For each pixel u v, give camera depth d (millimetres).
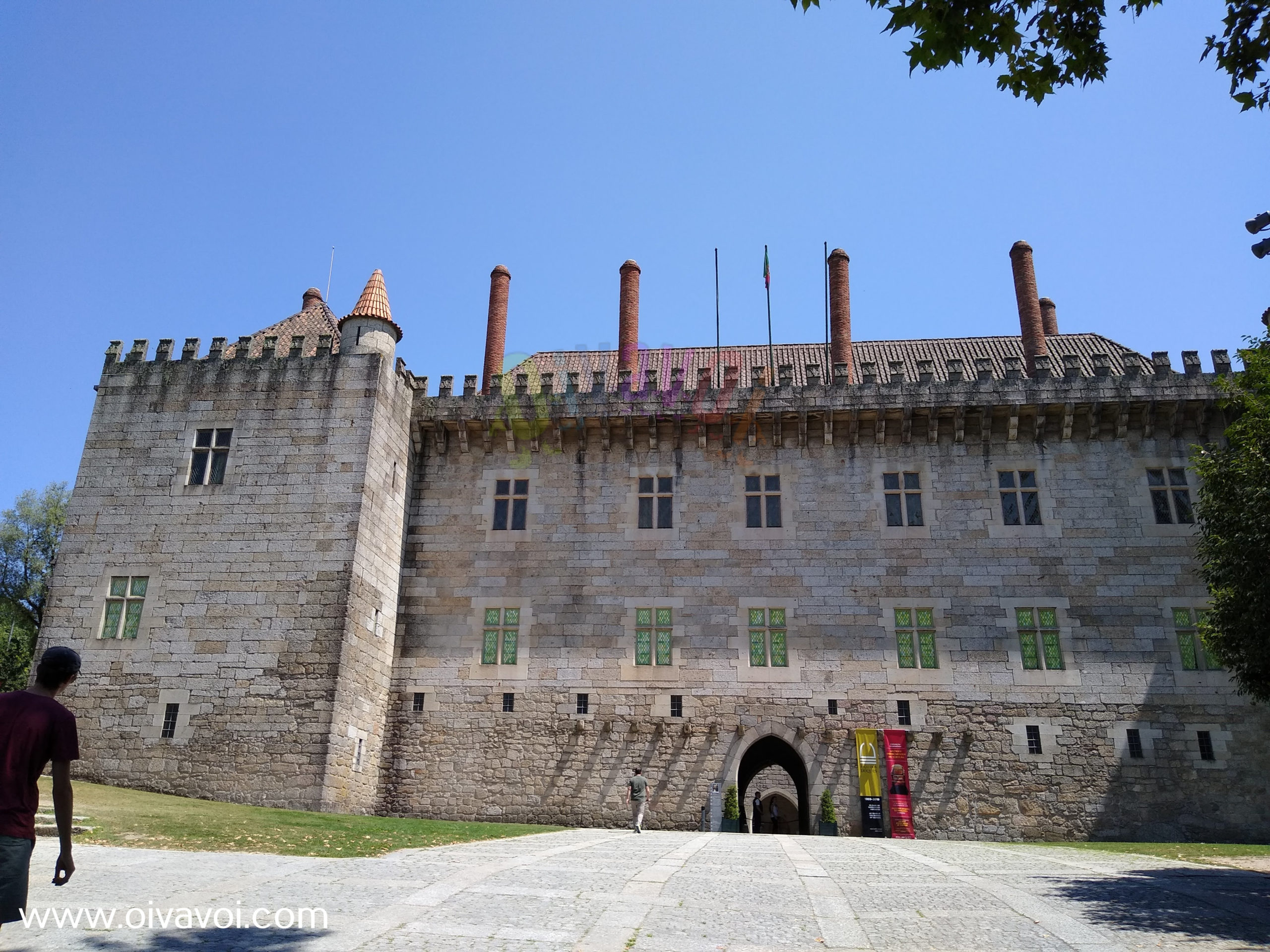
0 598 48594
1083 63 10414
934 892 12984
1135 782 27781
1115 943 9992
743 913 11180
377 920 10227
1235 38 10828
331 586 27828
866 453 31734
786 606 30312
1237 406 29891
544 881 13016
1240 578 18453
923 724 28719
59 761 7160
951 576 30156
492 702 30141
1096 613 29453
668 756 29062
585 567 31391
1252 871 16266
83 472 29922
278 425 29906
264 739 26453
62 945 8883
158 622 27953
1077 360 31719
